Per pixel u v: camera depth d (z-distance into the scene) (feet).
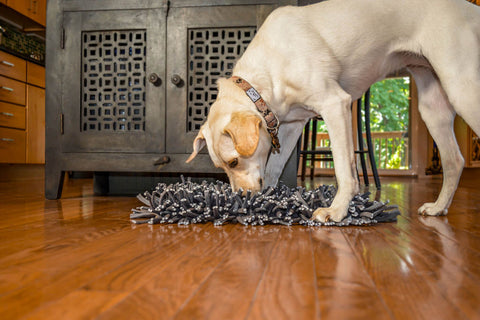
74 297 2.03
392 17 4.79
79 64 7.23
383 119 25.90
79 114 7.23
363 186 12.19
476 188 10.83
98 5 7.13
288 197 4.85
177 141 6.95
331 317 1.75
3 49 12.55
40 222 4.61
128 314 1.79
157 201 4.81
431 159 20.98
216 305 1.90
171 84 6.96
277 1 6.66
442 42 4.49
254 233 3.87
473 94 4.32
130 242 3.44
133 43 7.11
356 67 4.95
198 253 3.02
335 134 4.51
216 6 6.81
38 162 14.66
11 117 13.23
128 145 7.08
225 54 6.83
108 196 8.02
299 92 4.70
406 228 4.16
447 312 1.82
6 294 2.08
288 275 2.41
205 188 5.17
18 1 12.80
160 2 6.95
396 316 1.77
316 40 4.73
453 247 3.23
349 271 2.51
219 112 4.83
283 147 5.60
